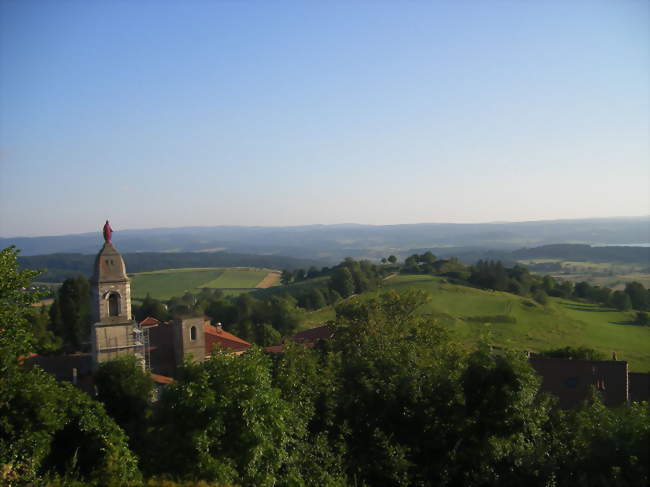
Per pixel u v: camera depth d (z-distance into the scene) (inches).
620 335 3449.8
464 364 925.8
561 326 3550.7
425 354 1155.9
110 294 1561.3
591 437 706.2
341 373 940.6
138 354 1598.2
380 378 899.4
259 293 5511.8
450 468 757.9
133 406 1312.7
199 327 1758.1
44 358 1774.1
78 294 2849.4
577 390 1605.6
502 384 748.6
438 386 826.2
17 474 608.1
